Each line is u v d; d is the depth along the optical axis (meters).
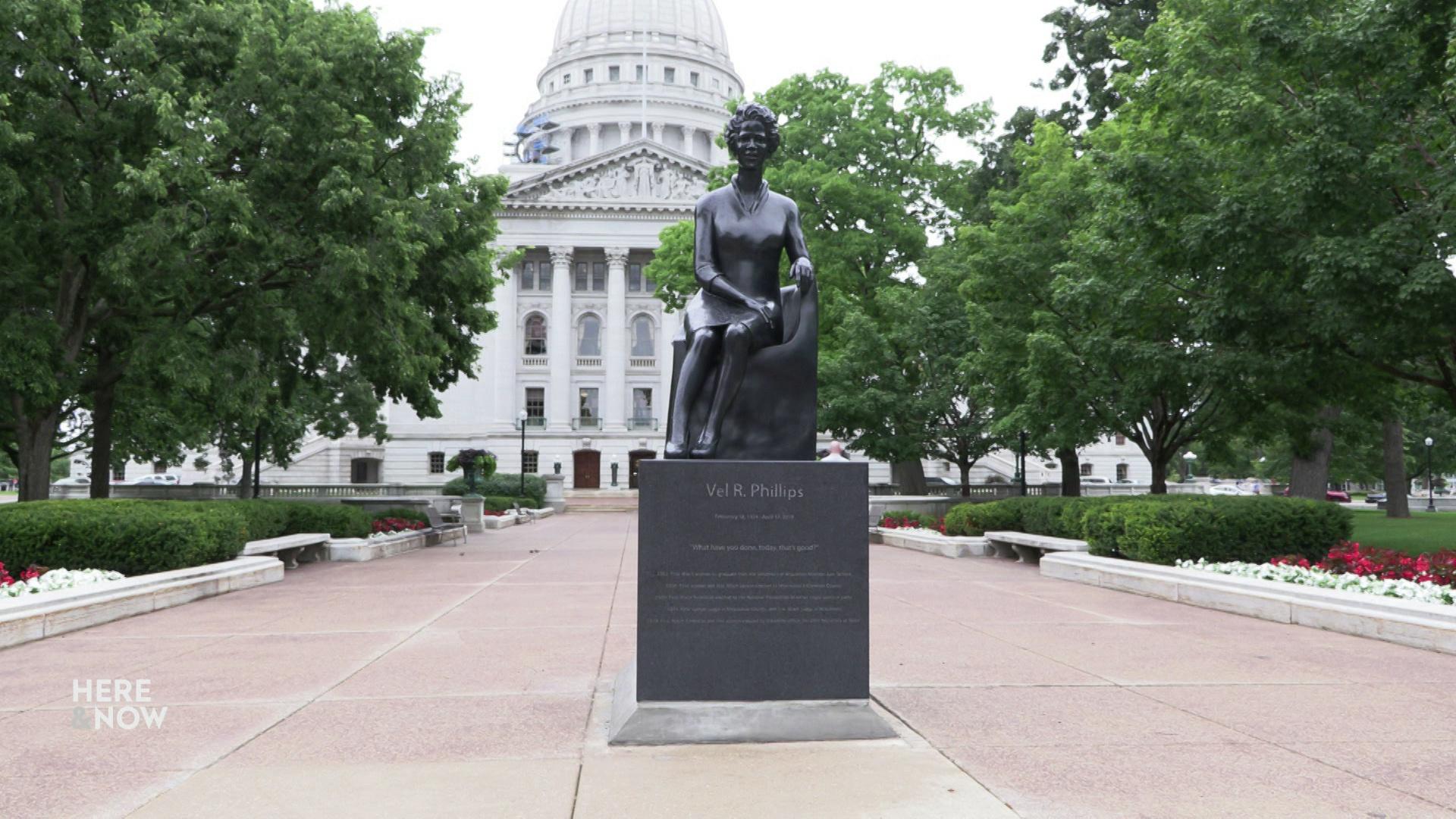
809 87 38.59
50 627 9.38
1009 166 38.12
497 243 73.00
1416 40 13.25
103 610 10.29
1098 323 21.28
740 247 6.12
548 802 4.38
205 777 4.79
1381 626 8.98
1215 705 6.26
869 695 5.79
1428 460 50.28
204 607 11.70
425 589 13.61
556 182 74.88
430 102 22.48
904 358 32.59
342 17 21.39
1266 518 13.27
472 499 30.78
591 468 74.25
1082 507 17.23
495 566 17.75
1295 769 4.87
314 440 70.69
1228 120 14.30
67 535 12.39
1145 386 18.81
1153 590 12.47
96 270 20.03
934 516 26.98
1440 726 5.73
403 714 6.04
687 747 5.27
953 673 7.32
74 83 19.38
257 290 21.73
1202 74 15.63
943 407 31.14
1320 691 6.71
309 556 18.78
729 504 5.52
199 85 19.08
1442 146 14.12
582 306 76.31
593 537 28.34
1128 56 19.17
